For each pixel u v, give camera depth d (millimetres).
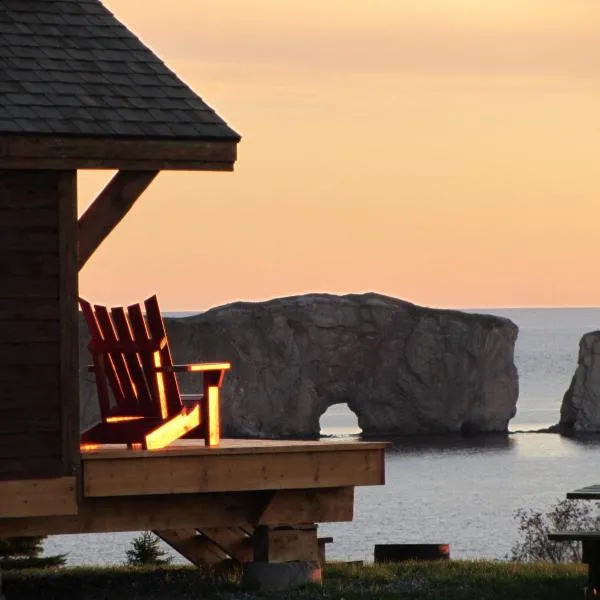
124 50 34781
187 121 33031
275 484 34219
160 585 36750
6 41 34000
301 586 34625
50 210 32344
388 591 33875
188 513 34281
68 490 32312
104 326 35281
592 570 33500
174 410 34531
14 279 32062
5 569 49625
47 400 32312
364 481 35094
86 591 36531
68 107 32469
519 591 33875
